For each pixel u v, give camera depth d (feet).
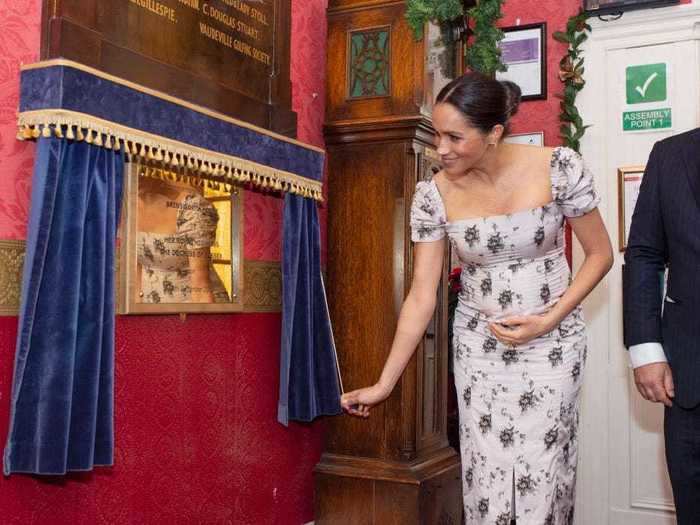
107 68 8.05
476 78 6.99
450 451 12.27
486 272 7.71
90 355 7.49
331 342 11.32
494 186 7.51
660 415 13.61
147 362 9.11
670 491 13.50
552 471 7.53
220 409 10.28
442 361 12.23
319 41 12.61
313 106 12.41
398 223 11.52
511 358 7.61
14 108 7.52
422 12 11.25
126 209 8.66
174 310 9.27
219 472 10.25
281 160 10.50
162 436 9.31
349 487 11.51
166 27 9.03
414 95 11.43
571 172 7.25
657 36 13.71
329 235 12.01
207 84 9.64
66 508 8.03
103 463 7.66
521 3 14.71
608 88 14.11
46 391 7.16
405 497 11.10
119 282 8.66
